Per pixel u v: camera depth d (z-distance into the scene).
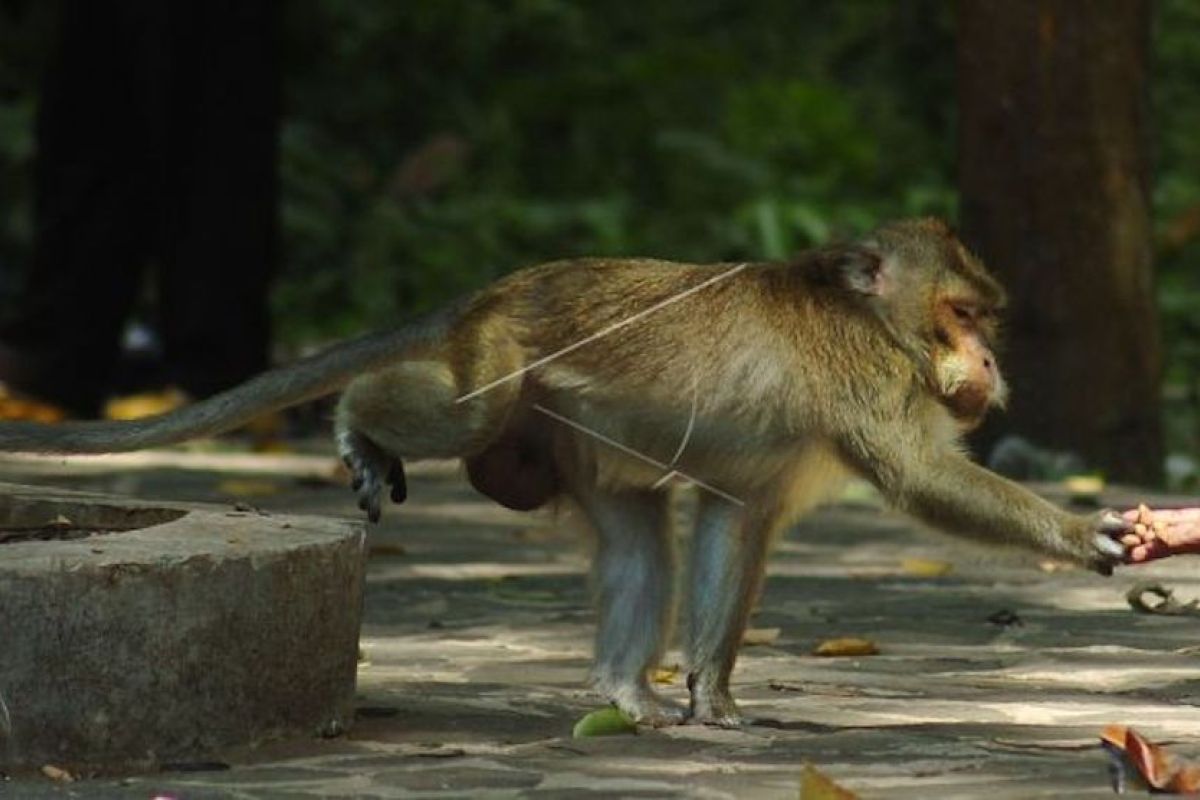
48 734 8.37
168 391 21.17
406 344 10.19
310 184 33.72
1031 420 18.78
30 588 8.29
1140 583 13.81
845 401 9.86
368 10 35.69
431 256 32.72
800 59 37.00
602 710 9.62
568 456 10.34
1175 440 24.70
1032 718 9.91
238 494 17.22
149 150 21.48
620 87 35.66
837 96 34.88
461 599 13.26
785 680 10.90
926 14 35.72
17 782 8.27
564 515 10.57
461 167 34.81
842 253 10.05
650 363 9.93
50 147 21.61
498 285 10.29
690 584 10.05
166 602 8.54
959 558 15.03
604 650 10.26
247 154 21.61
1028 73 18.70
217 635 8.70
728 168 34.00
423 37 36.00
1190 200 31.45
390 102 35.72
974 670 11.18
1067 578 14.19
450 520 16.53
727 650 9.95
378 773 8.62
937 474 9.82
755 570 10.02
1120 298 18.84
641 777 8.62
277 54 21.83
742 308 9.95
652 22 37.81
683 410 9.91
